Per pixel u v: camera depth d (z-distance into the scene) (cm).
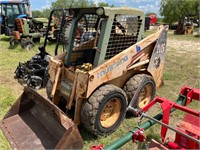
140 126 268
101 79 319
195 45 1235
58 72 356
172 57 892
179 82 582
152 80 413
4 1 1102
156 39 411
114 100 336
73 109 398
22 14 1160
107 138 336
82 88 308
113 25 337
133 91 378
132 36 379
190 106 444
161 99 297
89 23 367
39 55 589
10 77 603
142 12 382
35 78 504
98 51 330
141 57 389
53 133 308
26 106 358
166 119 283
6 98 452
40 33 1020
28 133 319
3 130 328
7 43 1128
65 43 376
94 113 309
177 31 1895
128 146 320
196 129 254
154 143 264
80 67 357
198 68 720
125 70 356
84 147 317
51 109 309
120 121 356
